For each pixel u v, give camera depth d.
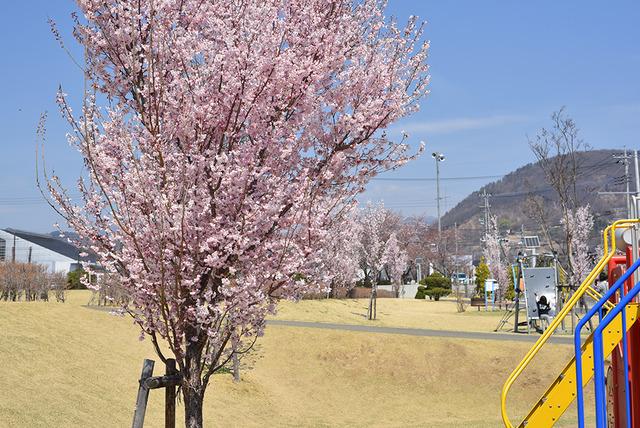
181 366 6.34
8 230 63.41
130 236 6.19
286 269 6.55
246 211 6.29
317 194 6.79
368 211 50.12
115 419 14.70
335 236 8.27
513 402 20.61
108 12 6.59
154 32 6.58
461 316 39.25
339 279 46.25
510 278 50.69
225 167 6.36
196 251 6.32
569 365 6.30
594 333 5.52
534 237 40.91
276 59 6.39
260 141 6.54
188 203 5.96
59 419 13.45
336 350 24.95
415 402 21.31
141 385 6.47
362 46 7.14
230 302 6.27
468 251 113.69
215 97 6.51
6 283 28.98
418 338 25.12
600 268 7.09
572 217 34.00
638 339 6.21
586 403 17.86
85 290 41.00
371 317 35.09
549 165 31.33
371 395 22.12
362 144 6.96
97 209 6.38
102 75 6.63
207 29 7.00
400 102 6.93
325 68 6.88
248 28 6.59
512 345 23.72
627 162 44.09
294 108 6.82
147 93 6.27
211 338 6.45
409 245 76.81
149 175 6.12
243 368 21.45
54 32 6.42
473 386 21.88
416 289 69.12
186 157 6.35
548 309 28.98
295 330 26.81
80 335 20.03
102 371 17.58
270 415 18.92
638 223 6.78
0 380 14.51
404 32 7.36
